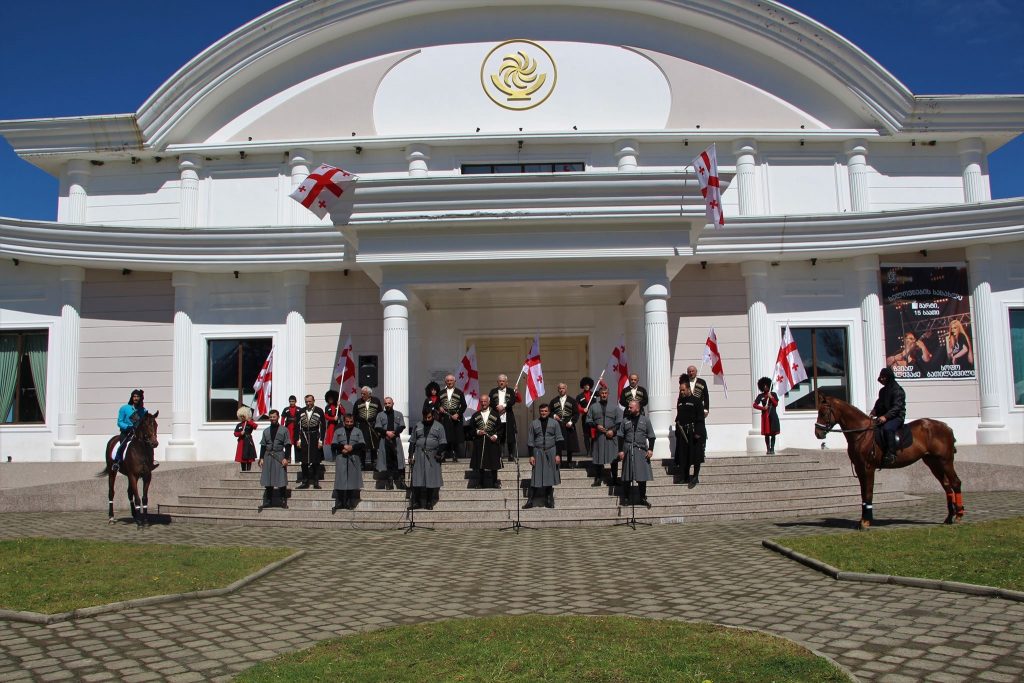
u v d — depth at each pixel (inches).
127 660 280.5
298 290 860.6
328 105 895.7
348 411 826.2
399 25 904.9
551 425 593.0
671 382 850.1
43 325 859.4
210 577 396.5
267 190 892.0
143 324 866.1
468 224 697.0
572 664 257.1
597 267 713.6
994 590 334.6
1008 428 842.8
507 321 869.2
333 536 549.0
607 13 908.0
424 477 587.2
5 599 354.3
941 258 863.1
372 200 693.3
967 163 901.8
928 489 693.3
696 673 248.1
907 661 261.9
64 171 904.3
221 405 866.1
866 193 890.7
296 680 249.4
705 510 596.7
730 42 908.6
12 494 696.4
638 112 894.4
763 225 816.9
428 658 267.1
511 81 896.3
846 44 866.1
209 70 875.4
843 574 377.4
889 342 852.0
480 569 428.8
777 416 762.8
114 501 702.5
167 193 892.0
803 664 254.2
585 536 532.1
